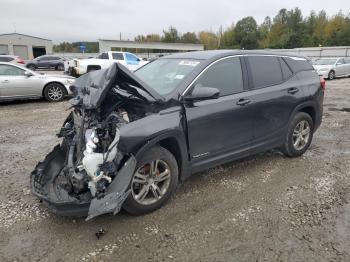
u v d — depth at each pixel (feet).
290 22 282.15
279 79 16.48
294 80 17.15
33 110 32.78
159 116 11.75
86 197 10.52
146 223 11.49
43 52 222.89
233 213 12.17
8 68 35.94
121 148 10.75
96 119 11.43
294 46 246.47
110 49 180.55
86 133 10.76
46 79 37.65
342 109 32.96
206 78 13.47
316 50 153.79
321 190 14.03
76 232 10.97
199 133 12.94
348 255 9.85
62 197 10.73
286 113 16.51
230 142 14.21
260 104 15.03
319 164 17.07
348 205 12.76
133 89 11.54
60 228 11.18
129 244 10.36
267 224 11.46
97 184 10.27
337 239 10.61
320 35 256.11
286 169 16.30
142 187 11.75
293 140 17.46
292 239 10.62
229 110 13.76
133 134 10.94
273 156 18.11
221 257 9.78
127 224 11.42
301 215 12.04
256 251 10.04
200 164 13.35
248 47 279.49
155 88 13.07
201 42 305.94
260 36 285.02
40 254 9.87
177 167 12.48
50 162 12.91
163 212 12.19
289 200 13.15
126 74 10.91
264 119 15.42
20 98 36.88
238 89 14.49
